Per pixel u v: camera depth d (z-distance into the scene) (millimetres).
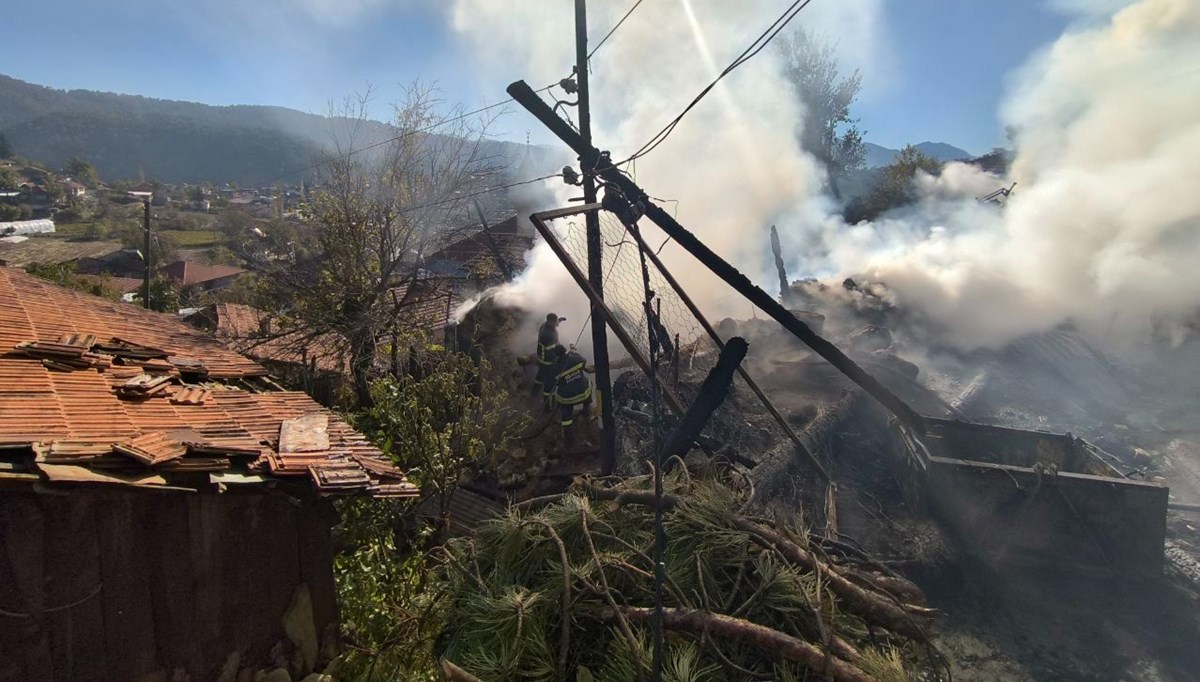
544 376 8508
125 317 6883
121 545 3125
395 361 11836
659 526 2770
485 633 3600
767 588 3650
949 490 5762
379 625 5062
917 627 3701
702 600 3586
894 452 7031
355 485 3215
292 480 3283
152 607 3230
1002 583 5383
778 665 3320
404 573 6082
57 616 2984
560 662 3348
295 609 3684
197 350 6074
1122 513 5203
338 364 11930
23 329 4961
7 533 2836
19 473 2645
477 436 7961
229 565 3447
